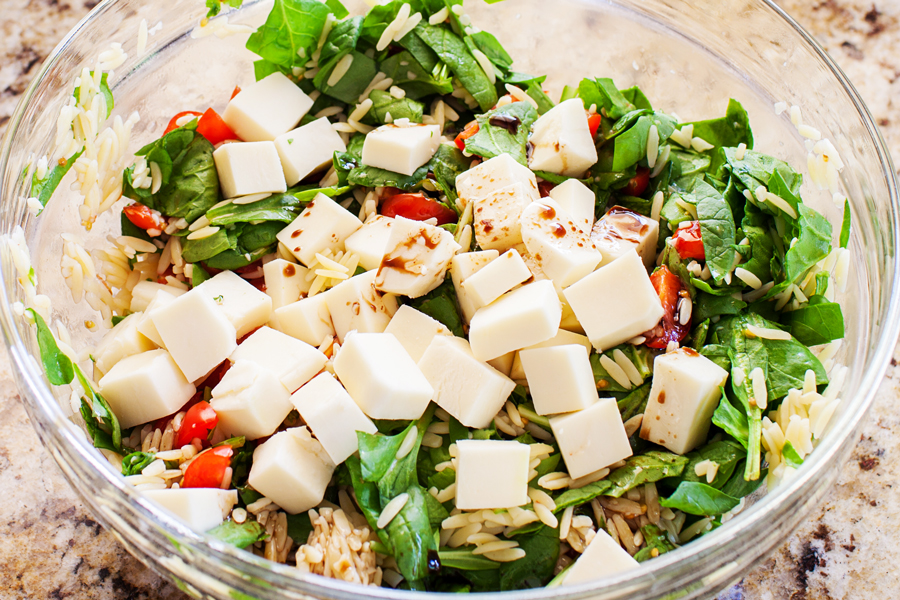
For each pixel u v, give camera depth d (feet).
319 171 1.28
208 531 1.05
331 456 1.08
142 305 1.21
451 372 1.12
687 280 1.18
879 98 1.46
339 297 1.17
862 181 1.18
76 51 1.20
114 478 0.98
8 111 1.44
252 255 1.23
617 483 1.09
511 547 1.08
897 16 1.51
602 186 1.26
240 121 1.25
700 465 1.09
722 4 1.26
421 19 1.30
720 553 0.97
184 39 1.28
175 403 1.13
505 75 1.33
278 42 1.27
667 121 1.26
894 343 1.05
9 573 1.16
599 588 0.93
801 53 1.23
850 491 1.23
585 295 1.14
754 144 1.30
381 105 1.29
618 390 1.14
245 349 1.15
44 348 1.10
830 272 1.17
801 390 1.11
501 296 1.15
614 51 1.35
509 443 1.09
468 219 1.21
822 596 1.17
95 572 1.17
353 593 0.92
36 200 1.16
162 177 1.22
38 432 1.05
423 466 1.12
